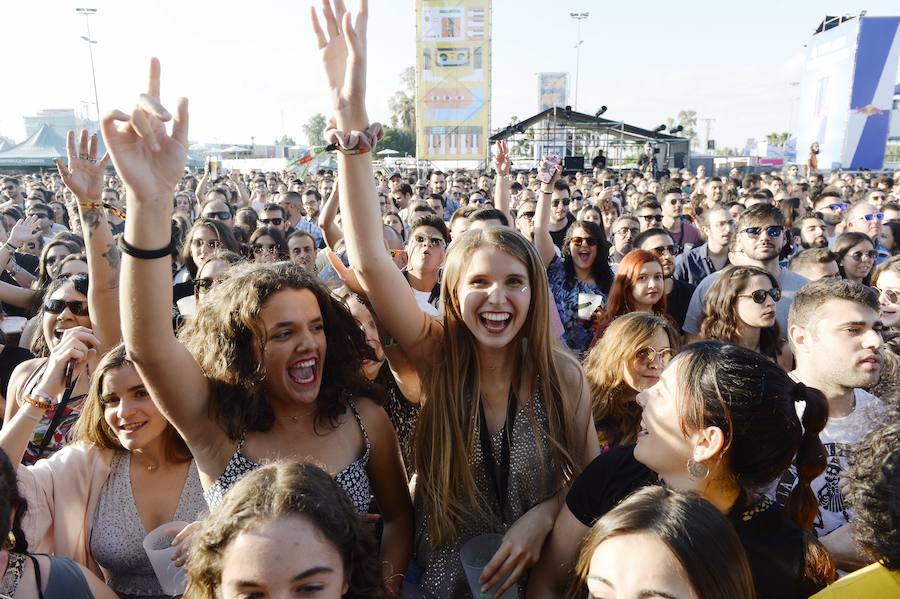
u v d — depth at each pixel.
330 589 1.44
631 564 1.40
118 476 2.24
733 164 34.47
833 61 22.55
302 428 2.06
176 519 2.21
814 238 6.41
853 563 2.14
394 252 4.86
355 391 2.18
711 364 1.70
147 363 1.75
